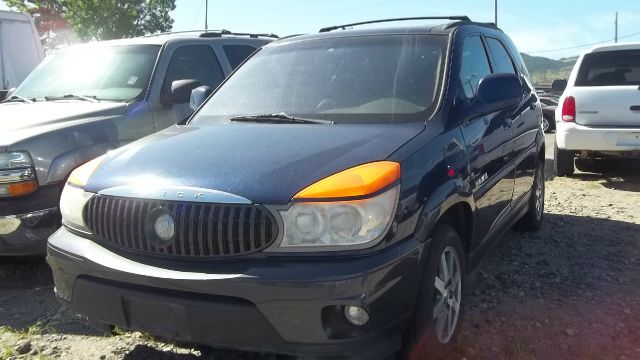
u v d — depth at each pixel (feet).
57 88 19.34
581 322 12.17
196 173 9.38
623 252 16.74
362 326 8.44
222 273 8.54
